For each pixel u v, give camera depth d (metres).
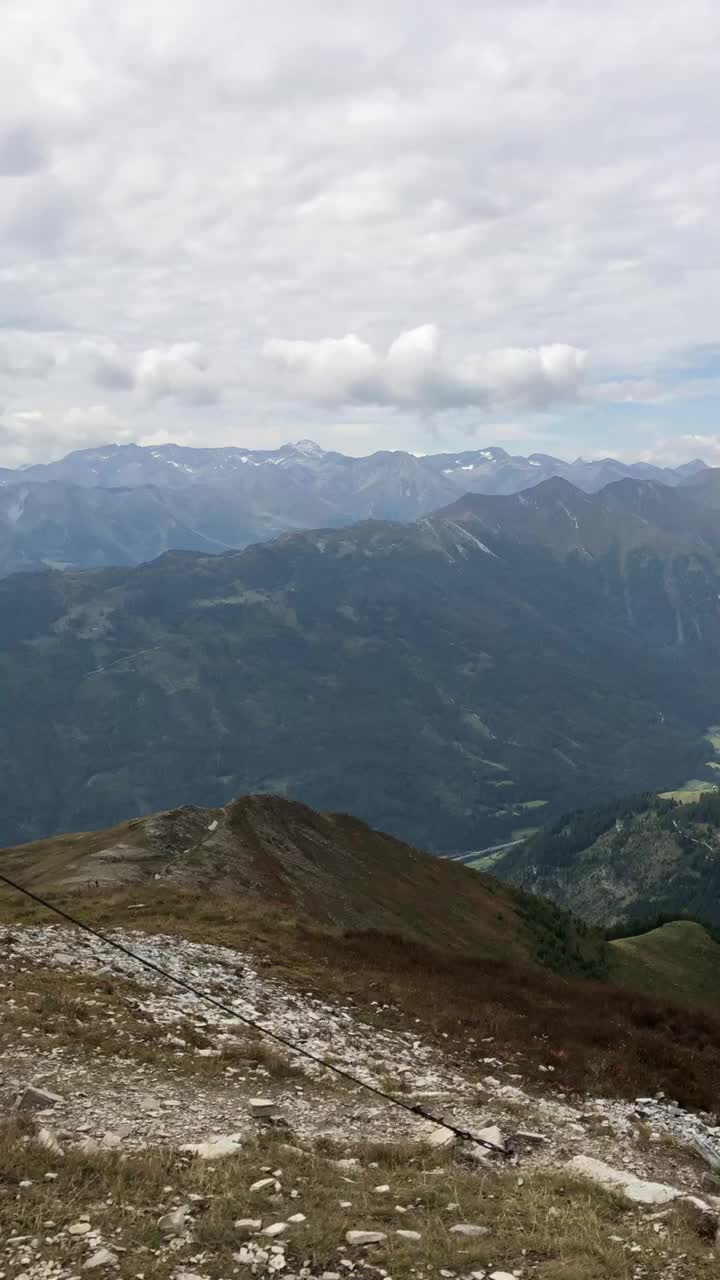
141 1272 11.49
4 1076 19.86
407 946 47.59
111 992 28.00
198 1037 25.31
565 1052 33.03
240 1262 12.05
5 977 27.42
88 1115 18.45
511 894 107.25
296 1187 15.09
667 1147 23.73
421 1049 29.88
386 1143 19.55
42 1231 12.34
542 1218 14.64
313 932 45.06
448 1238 13.23
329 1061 26.08
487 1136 20.91
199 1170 15.23
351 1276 11.95
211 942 38.53
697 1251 13.34
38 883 58.72
